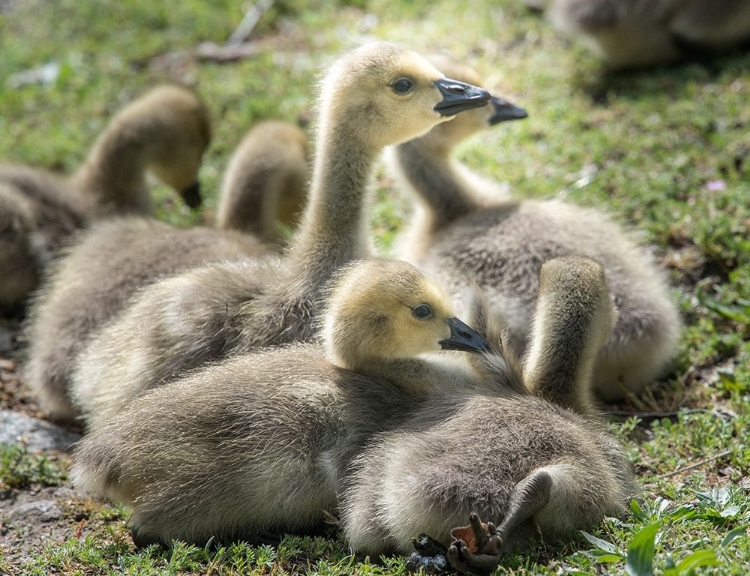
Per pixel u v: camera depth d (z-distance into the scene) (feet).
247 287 36.91
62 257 49.24
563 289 33.47
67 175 54.85
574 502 29.19
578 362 32.94
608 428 33.35
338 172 38.88
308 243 38.55
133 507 31.86
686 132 54.03
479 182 47.98
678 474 34.35
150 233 44.29
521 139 55.57
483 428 29.84
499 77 61.11
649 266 43.57
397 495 28.68
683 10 59.88
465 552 27.09
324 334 33.91
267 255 41.42
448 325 33.45
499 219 42.86
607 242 42.04
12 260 48.83
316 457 31.17
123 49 68.64
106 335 38.52
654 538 27.84
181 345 35.88
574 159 53.52
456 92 38.58
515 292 40.22
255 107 60.29
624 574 27.27
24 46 69.26
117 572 30.68
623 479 31.86
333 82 39.17
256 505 31.17
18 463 38.14
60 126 61.67
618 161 52.85
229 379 32.24
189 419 31.37
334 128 38.93
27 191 49.83
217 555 30.55
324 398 31.55
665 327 40.14
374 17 69.26
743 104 55.83
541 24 66.33
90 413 38.40
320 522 32.01
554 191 51.26
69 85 65.31
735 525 30.07
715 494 31.55
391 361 33.73
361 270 34.06
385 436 30.78
